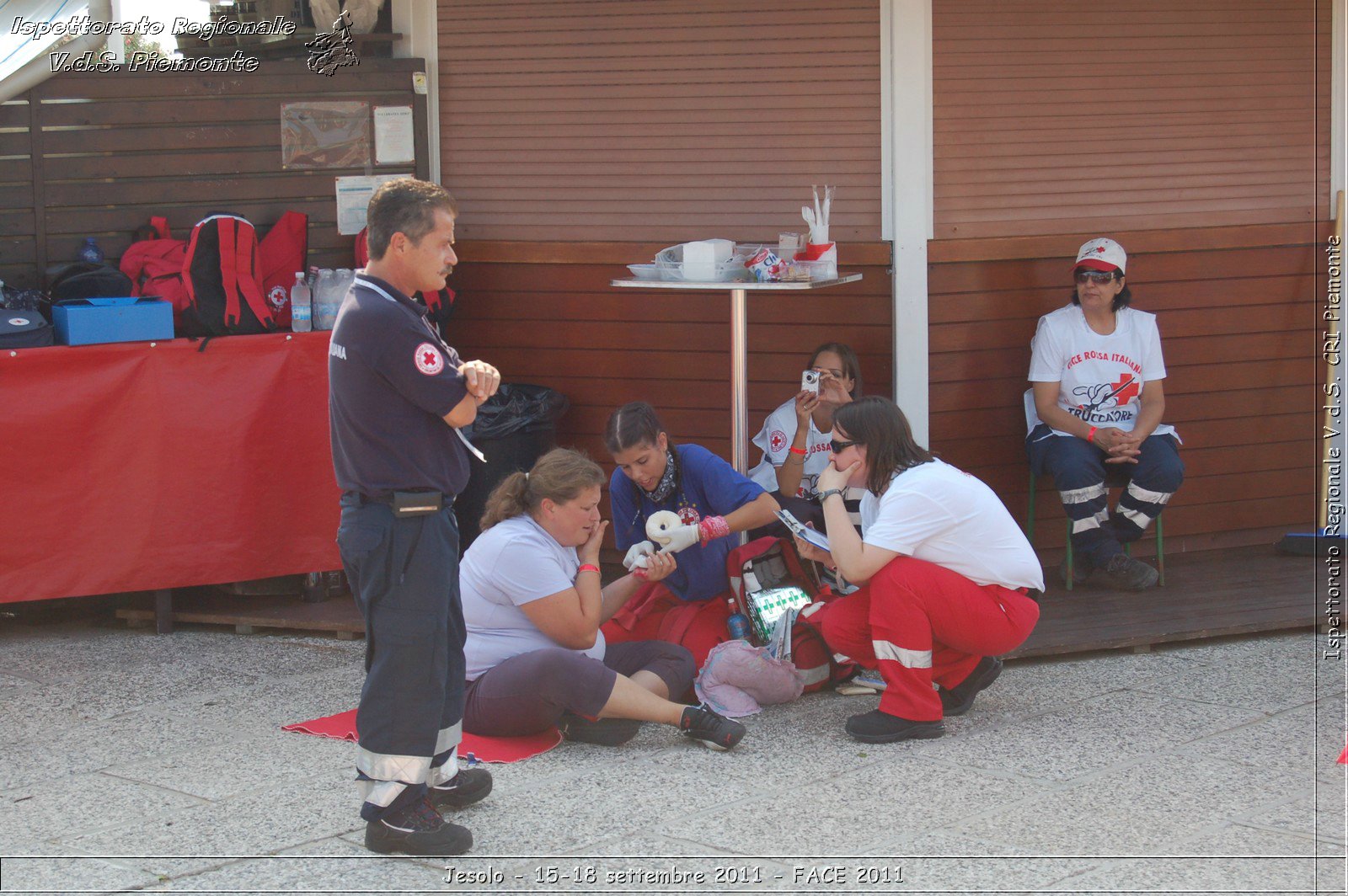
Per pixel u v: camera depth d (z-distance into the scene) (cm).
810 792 359
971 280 567
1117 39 571
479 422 552
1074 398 559
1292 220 601
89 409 507
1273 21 586
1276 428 614
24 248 545
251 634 534
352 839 333
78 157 550
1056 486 558
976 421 575
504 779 372
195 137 563
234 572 530
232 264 526
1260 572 577
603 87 582
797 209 570
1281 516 620
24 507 505
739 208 576
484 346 613
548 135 591
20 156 541
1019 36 561
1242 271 598
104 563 515
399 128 588
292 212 574
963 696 422
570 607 394
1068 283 579
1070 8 564
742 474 482
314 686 468
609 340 596
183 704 449
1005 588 402
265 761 392
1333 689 441
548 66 587
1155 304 590
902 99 551
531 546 395
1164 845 320
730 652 425
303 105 575
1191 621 503
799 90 564
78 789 371
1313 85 595
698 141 577
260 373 527
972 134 561
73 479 510
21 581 507
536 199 596
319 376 536
